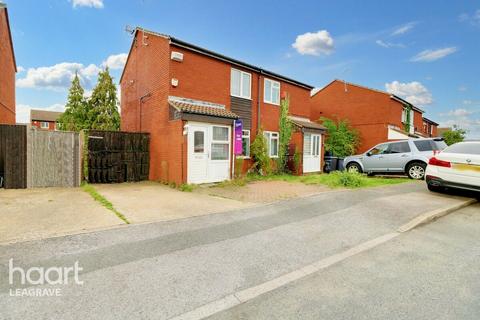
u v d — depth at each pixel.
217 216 6.28
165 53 11.64
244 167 14.23
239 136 12.59
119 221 5.67
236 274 3.60
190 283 3.34
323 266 3.88
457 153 7.96
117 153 11.81
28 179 9.84
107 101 37.69
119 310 2.77
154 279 3.40
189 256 4.09
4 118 17.34
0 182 9.59
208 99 12.69
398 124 24.56
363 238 4.98
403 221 5.90
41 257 3.92
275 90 16.30
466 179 7.58
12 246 4.26
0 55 15.80
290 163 16.22
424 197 8.14
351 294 3.16
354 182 10.48
